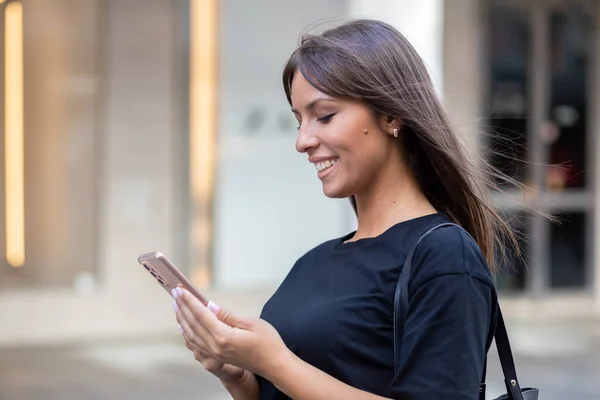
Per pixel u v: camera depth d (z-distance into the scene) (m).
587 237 11.92
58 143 10.07
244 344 1.99
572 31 11.74
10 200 9.96
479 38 11.20
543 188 11.57
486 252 2.39
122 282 10.18
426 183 2.34
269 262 10.67
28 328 9.90
